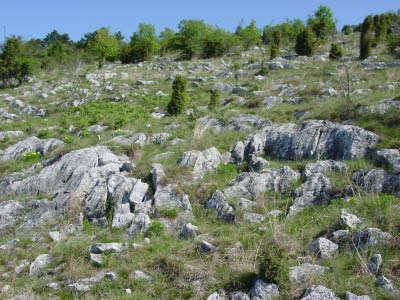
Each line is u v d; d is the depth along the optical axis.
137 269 13.50
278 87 30.30
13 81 48.75
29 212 18.50
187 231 15.29
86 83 41.50
